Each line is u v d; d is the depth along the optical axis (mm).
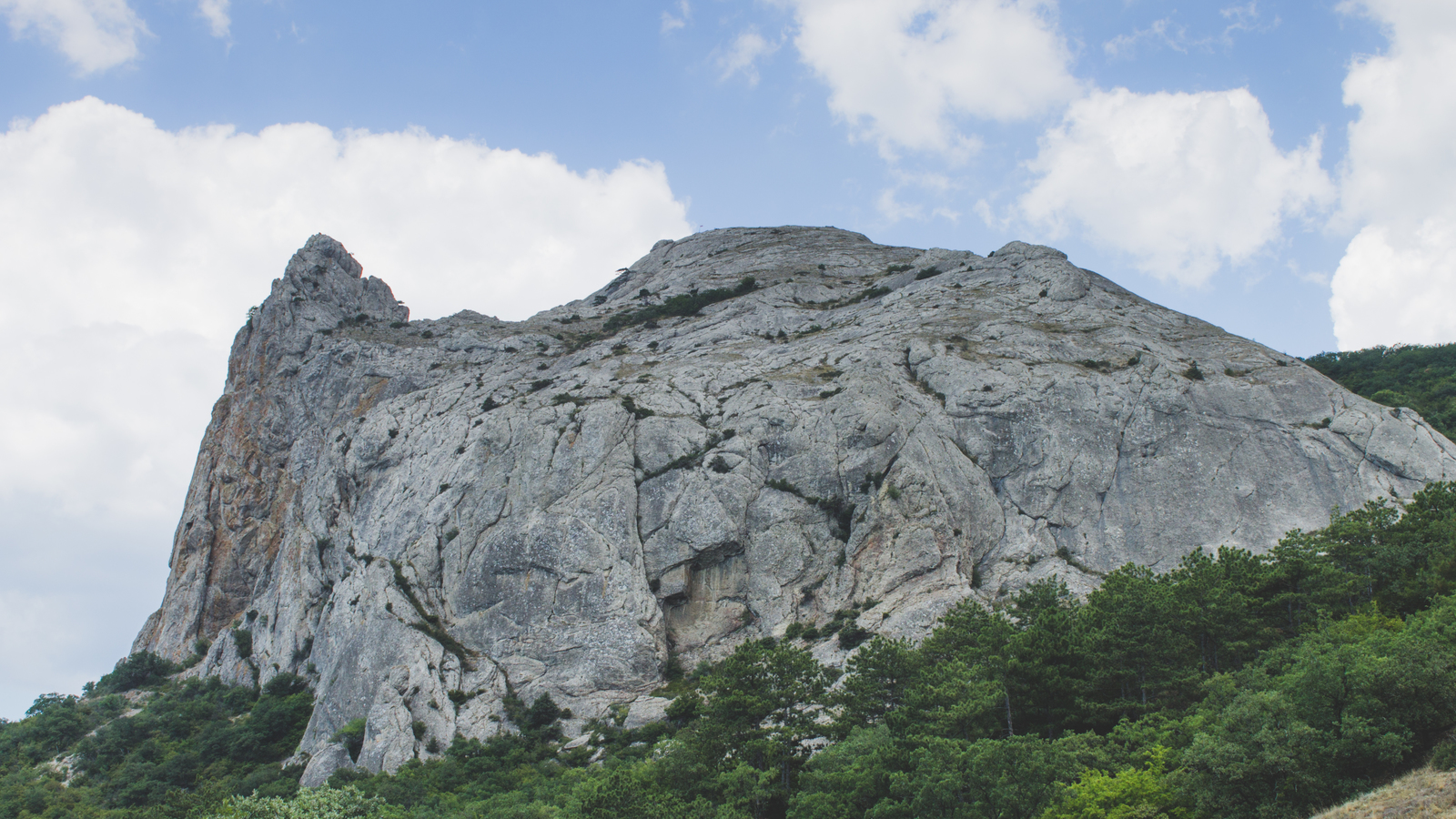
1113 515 103438
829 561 101188
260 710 107562
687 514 106125
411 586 107875
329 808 69625
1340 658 57375
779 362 129500
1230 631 72500
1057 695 69312
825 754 64375
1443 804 45406
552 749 87562
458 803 76875
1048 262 145375
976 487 105500
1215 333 126688
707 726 68250
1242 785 52125
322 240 185625
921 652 75750
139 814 89188
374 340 167000
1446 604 63906
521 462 115938
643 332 157750
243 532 152750
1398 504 98250
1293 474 103312
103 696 132125
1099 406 110812
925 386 116875
